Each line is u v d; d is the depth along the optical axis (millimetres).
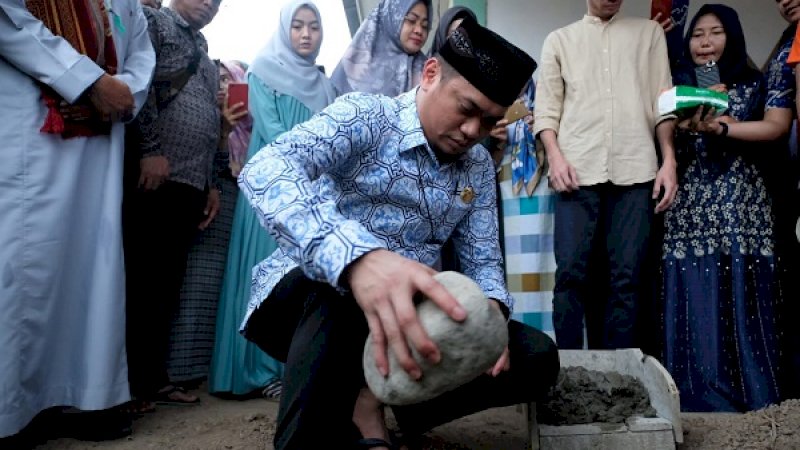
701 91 2688
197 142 2998
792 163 3064
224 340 3160
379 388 1144
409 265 1047
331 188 1635
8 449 2215
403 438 2049
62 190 2279
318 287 1545
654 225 3082
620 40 3051
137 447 2238
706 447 2080
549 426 1968
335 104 1563
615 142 2924
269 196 1221
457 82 1520
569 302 2912
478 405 1966
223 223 3414
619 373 2422
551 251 3184
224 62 3871
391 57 3432
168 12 3008
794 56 2709
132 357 2896
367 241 1085
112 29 2488
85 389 2311
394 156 1635
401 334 1022
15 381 2129
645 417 2076
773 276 2855
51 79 2229
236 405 3002
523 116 3156
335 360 1484
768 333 2789
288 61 3414
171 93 2934
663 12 3338
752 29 4016
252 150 3303
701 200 2932
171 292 2994
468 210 1864
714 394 2771
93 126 2381
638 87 2996
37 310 2205
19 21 2211
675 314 2920
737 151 2912
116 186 2445
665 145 2943
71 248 2336
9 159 2193
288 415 1451
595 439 1961
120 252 2434
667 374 2055
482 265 1948
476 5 4391
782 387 2775
